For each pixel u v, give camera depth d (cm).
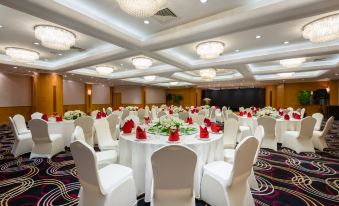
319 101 1355
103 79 1259
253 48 629
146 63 694
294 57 604
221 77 1291
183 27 442
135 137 286
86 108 1512
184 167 170
